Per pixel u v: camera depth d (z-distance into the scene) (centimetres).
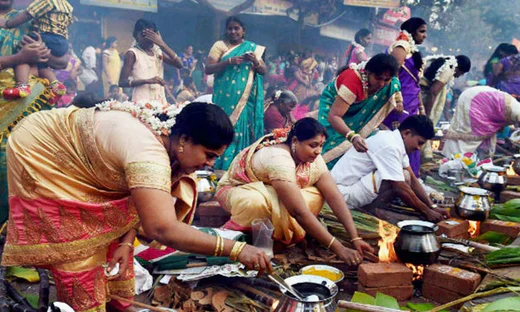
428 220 368
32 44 364
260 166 309
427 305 247
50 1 388
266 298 256
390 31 1825
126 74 537
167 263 274
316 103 1177
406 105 508
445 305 235
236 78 538
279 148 308
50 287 276
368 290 263
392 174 371
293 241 314
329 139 465
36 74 385
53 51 391
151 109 212
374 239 330
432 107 581
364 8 1639
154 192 187
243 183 326
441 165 554
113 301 237
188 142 198
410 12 1944
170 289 259
